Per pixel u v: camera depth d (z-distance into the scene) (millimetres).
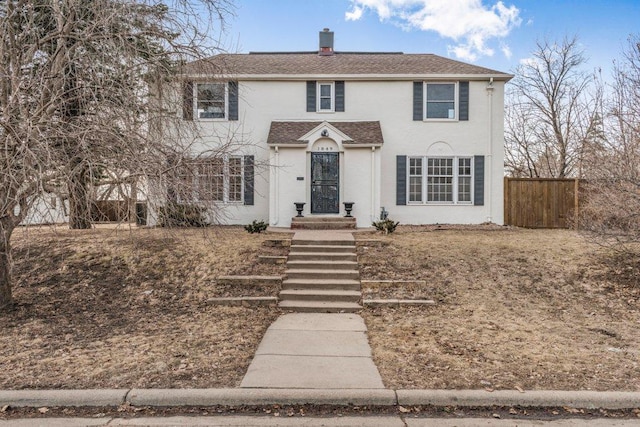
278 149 15828
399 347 6004
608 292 8711
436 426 4055
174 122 8109
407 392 4512
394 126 16953
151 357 5551
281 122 16844
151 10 7371
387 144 16953
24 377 4883
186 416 4254
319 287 9133
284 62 18281
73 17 7078
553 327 6965
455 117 16891
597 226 10000
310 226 15125
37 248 10523
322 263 10078
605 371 5117
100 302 8195
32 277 9125
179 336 6477
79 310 7758
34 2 7203
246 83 16844
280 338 6445
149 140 6754
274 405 4445
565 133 26547
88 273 9406
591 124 16172
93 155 6148
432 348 5949
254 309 8156
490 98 16859
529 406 4414
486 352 5777
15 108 6277
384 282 9164
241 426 4047
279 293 8836
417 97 16891
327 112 16969
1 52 6664
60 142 6168
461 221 16906
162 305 8172
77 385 4676
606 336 6520
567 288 8961
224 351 5828
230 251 10852
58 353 5688
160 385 4684
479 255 10766
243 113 16812
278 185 15828
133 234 11766
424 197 16922
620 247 10578
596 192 11922
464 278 9500
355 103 17000
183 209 7375
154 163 6520
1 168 5938
